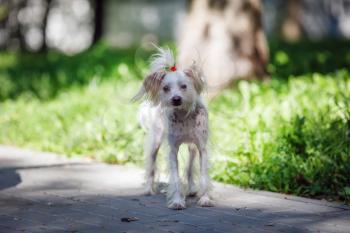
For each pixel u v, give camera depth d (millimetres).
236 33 13164
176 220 6262
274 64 14984
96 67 16734
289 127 8562
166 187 7793
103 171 8773
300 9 31125
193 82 6883
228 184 7902
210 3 13266
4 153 10281
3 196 7367
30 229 5980
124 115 10672
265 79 13406
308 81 12320
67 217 6410
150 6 35812
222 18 13203
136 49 24016
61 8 34125
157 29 35781
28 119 12211
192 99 6809
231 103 11461
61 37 34312
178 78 6738
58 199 7207
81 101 12891
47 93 15383
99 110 11570
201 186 6918
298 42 24672
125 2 36250
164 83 6801
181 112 6875
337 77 12336
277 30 32844
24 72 19438
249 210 6641
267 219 6262
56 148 10367
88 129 10289
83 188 7766
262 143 8312
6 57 25391
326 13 34844
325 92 10633
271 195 7320
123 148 9469
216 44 13156
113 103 12086
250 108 10180
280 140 8289
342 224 6043
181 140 6973
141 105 7828
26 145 11062
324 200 7105
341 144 7855
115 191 7605
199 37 13344
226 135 9047
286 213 6488
